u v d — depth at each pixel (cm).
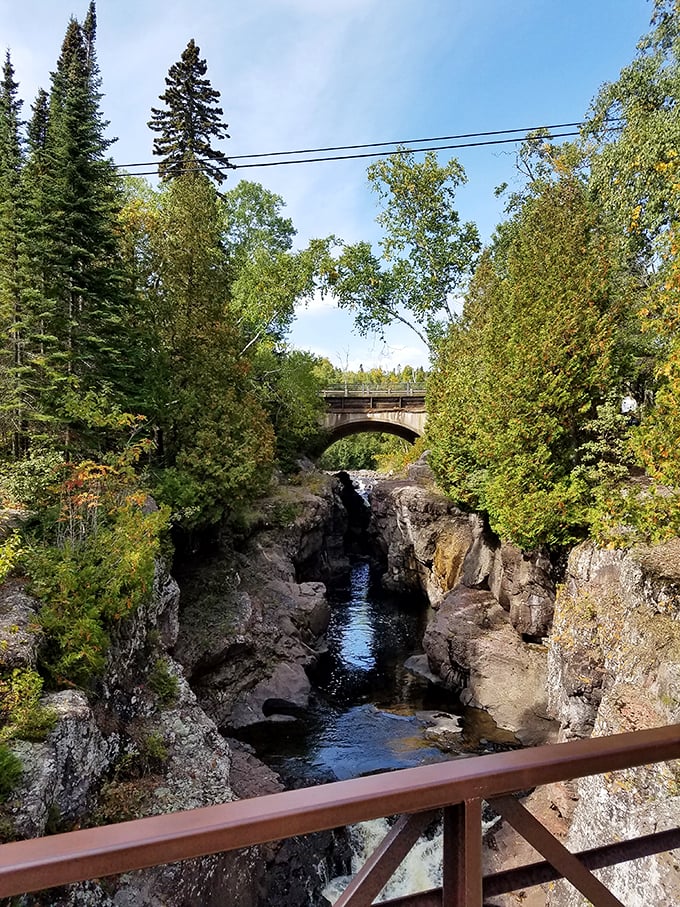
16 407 1396
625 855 215
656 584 969
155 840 146
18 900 652
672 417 817
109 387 1534
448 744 1458
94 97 1552
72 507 1203
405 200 2983
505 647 1673
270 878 1030
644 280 1620
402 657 2144
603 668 1093
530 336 1554
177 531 1858
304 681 1778
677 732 211
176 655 1548
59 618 941
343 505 3731
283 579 2184
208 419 1861
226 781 1073
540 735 1432
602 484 1184
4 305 1431
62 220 1482
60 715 800
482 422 1738
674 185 970
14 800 691
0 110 1897
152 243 1978
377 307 3195
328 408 3731
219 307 2041
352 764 1383
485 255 2700
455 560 2298
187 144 3033
